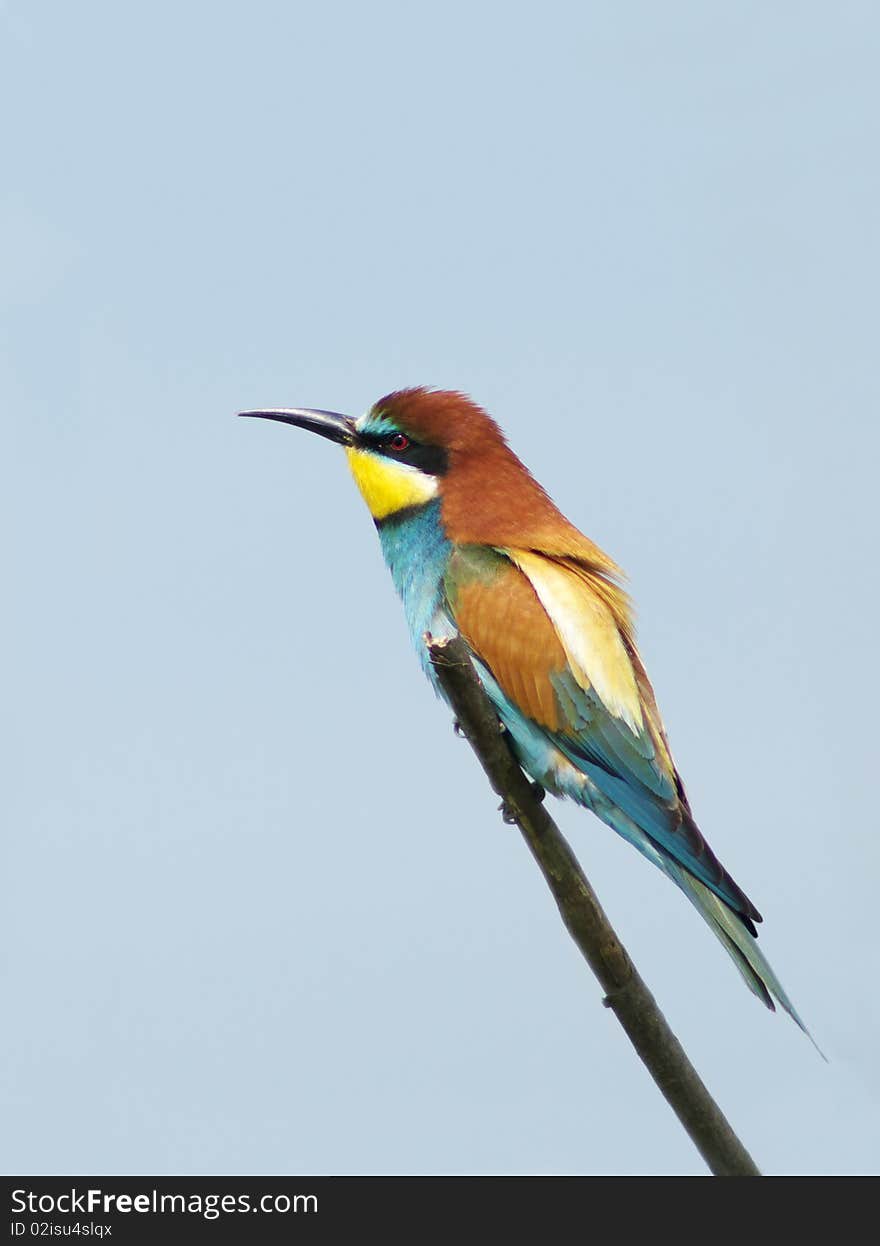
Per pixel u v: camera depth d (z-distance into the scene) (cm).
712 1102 809
